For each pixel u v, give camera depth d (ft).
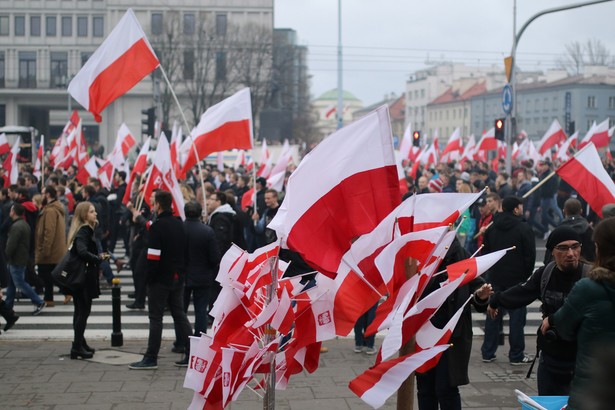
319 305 18.15
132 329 42.11
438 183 65.31
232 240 41.09
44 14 252.42
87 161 83.87
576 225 33.24
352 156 17.31
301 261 32.50
